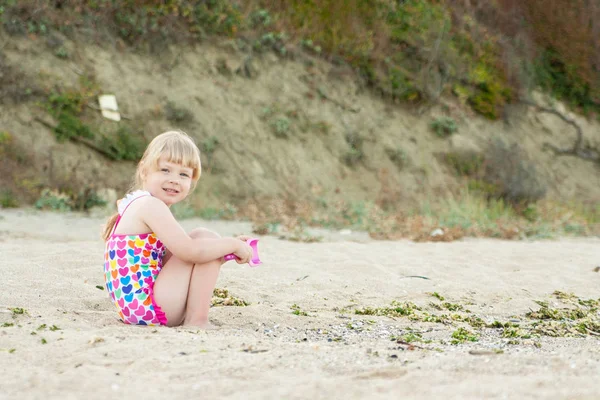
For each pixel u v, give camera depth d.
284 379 2.42
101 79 12.12
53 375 2.49
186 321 3.56
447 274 5.79
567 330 3.94
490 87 15.51
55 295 4.20
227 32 13.57
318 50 14.13
